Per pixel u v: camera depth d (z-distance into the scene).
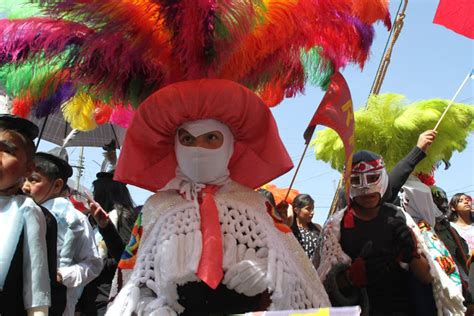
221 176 2.54
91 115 3.05
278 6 2.53
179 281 2.30
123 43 2.50
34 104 2.78
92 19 2.46
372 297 3.13
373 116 4.06
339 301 3.01
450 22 3.53
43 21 2.46
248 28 2.42
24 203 2.53
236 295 2.37
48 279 2.51
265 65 2.71
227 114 2.49
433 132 3.55
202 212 2.41
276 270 2.32
